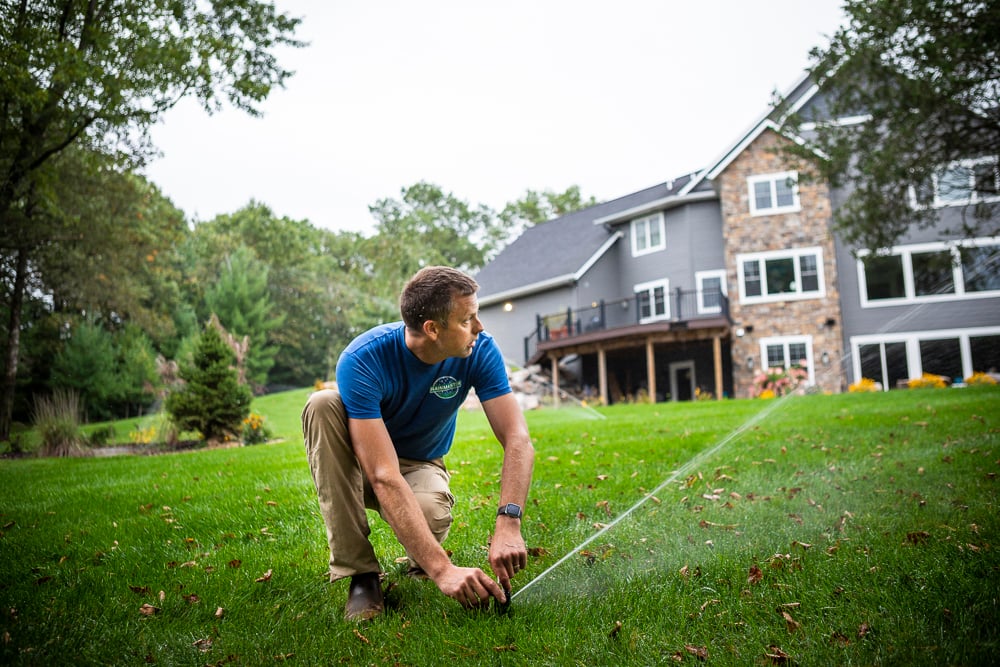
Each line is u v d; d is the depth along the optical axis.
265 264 35.31
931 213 11.75
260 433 11.67
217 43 10.32
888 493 3.38
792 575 2.23
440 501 2.34
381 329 2.18
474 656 1.79
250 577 2.61
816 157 12.01
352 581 2.22
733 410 9.60
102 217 16.89
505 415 2.22
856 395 10.77
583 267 22.05
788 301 19.33
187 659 1.86
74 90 10.14
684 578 2.29
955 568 2.16
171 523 3.62
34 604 2.31
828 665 1.60
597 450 5.54
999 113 9.51
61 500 4.60
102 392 21.34
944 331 18.62
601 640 1.83
